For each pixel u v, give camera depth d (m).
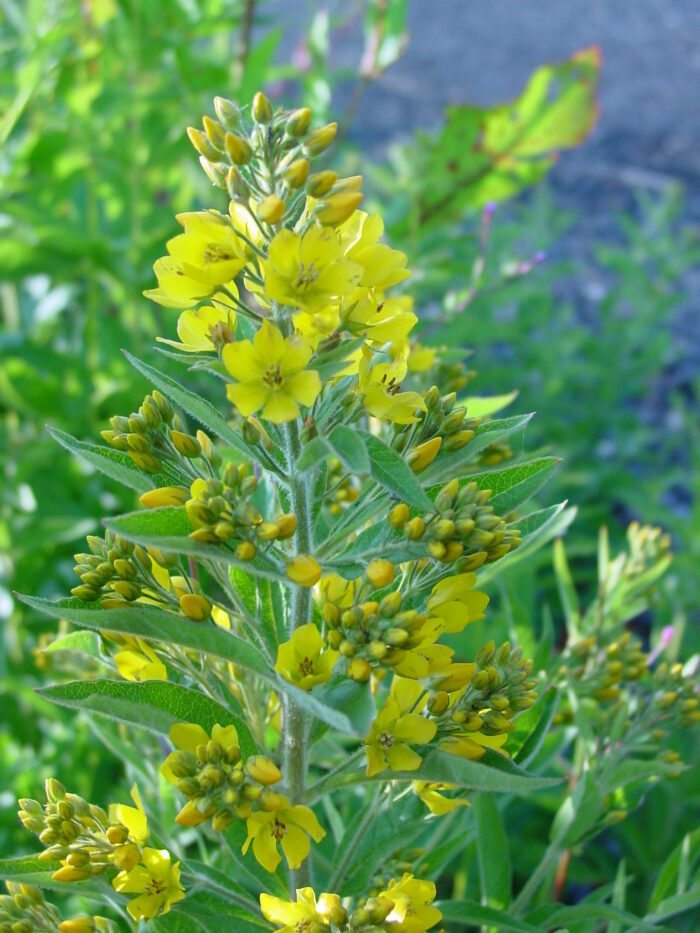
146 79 0.59
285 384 0.22
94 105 0.56
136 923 0.28
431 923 0.25
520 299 0.77
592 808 0.30
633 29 1.90
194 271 0.22
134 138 0.56
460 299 0.48
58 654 0.37
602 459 0.76
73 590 0.25
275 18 0.63
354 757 0.26
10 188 0.54
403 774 0.23
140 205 0.57
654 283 0.91
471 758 0.24
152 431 0.25
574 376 0.79
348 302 0.23
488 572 0.32
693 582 0.56
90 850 0.25
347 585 0.26
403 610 0.25
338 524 0.26
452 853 0.31
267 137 0.23
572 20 1.95
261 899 0.24
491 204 0.47
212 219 0.22
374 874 0.29
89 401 0.56
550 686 0.30
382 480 0.22
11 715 0.51
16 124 0.58
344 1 1.03
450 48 1.76
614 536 0.69
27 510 0.55
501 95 1.51
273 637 0.27
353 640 0.23
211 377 0.58
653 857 0.46
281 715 0.29
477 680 0.25
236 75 0.62
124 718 0.24
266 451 0.25
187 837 0.34
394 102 1.46
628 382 0.79
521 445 0.34
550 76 0.50
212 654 0.23
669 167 1.30
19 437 0.58
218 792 0.23
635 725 0.33
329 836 0.34
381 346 0.26
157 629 0.23
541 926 0.29
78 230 0.58
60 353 0.56
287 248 0.22
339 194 0.22
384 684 0.32
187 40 0.60
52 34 0.48
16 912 0.27
